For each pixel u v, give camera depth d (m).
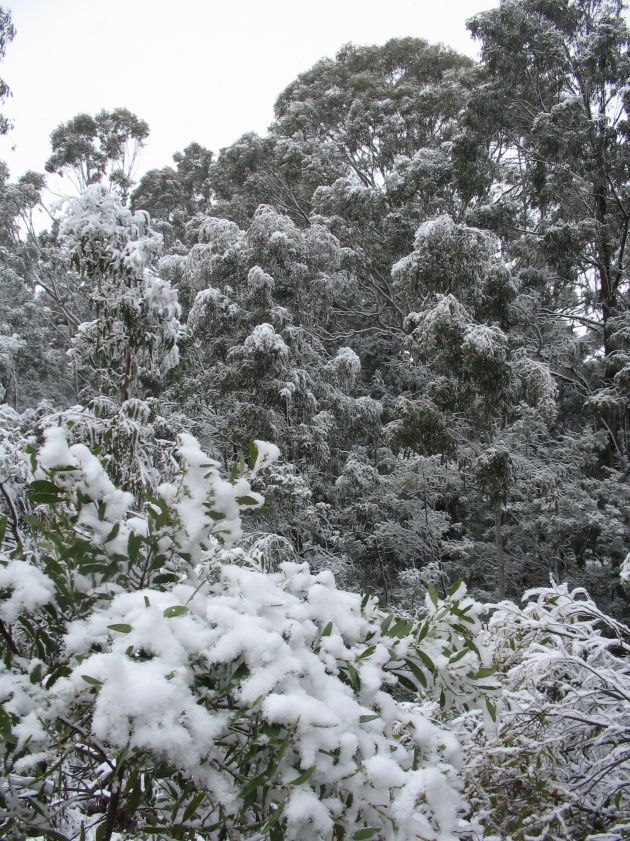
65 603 1.71
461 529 12.72
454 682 1.94
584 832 2.77
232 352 10.48
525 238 13.52
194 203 23.06
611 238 14.74
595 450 13.10
